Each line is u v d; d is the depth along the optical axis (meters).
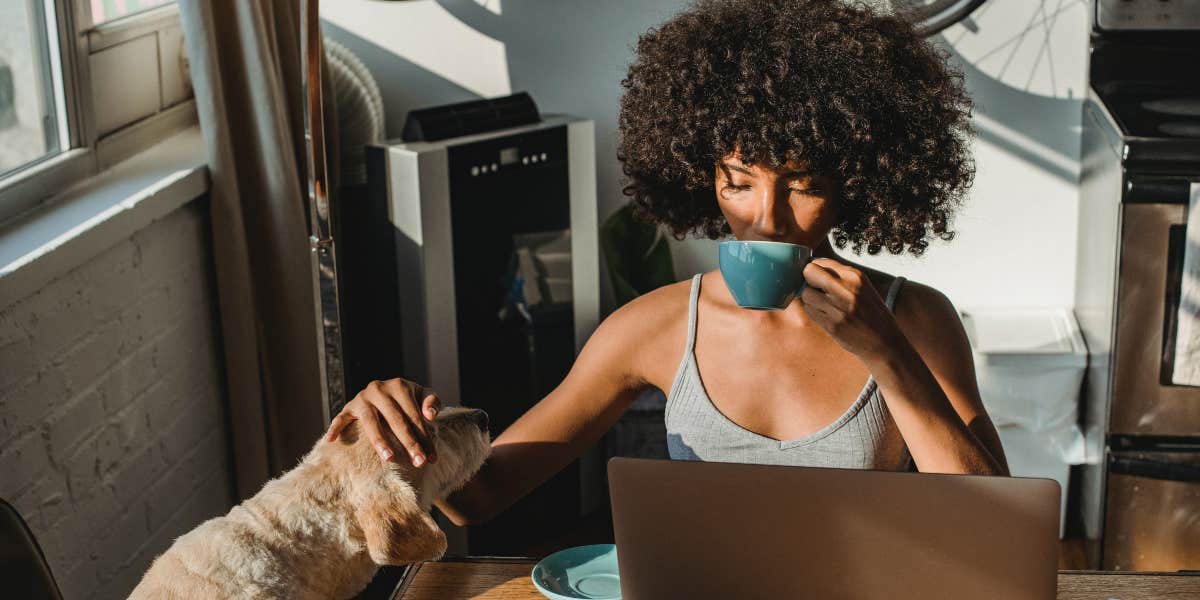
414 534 1.27
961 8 3.05
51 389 1.90
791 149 1.35
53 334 1.91
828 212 1.44
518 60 3.30
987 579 1.04
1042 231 3.26
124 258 2.17
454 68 3.32
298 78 2.75
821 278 1.17
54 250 1.86
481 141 2.83
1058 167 3.20
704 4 1.53
